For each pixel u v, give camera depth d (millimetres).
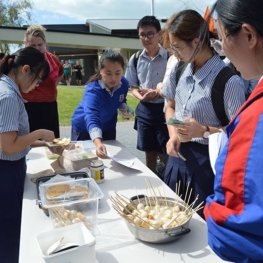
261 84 725
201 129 1607
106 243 1206
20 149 1700
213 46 1597
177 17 1627
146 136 3324
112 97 2436
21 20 19391
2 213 1797
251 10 695
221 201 754
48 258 952
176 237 1172
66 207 1305
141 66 3320
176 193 1738
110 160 2162
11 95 1638
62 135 5965
